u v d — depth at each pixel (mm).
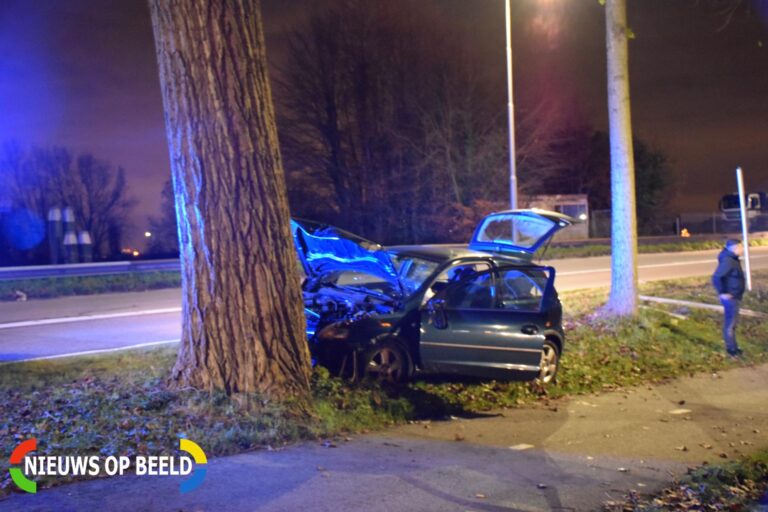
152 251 37906
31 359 10109
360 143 41125
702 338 14633
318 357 9297
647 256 35438
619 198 14945
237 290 7773
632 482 6719
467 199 41438
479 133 41719
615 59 14797
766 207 33562
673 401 10484
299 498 5699
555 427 8734
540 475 6766
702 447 8172
